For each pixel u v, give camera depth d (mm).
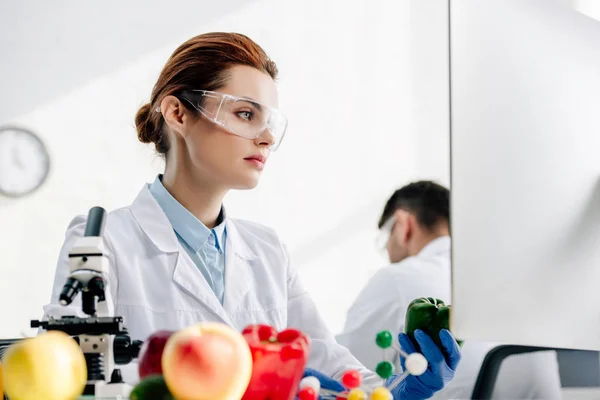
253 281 1865
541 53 1037
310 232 3916
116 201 3633
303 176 3936
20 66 3594
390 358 2660
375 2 4066
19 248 3510
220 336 893
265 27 3934
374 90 4055
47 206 3561
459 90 953
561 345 1046
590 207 1070
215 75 1741
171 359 874
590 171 1072
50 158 3582
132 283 1716
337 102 4012
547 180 1028
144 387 916
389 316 2701
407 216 2834
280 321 1856
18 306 3488
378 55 4066
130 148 3656
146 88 3711
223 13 3861
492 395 1986
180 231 1805
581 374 2418
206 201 1819
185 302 1744
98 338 1076
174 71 1771
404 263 2775
